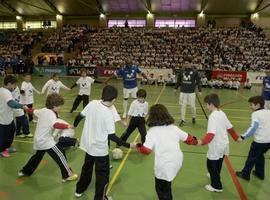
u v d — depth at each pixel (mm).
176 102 12273
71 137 6020
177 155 3301
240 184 4633
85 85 9141
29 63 24375
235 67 21219
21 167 5094
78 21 34312
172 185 4562
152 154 5867
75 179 4629
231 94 15656
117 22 33344
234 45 24891
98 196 3713
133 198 4098
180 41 26219
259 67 21203
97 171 3715
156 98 13320
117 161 5504
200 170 5172
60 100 4367
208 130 3936
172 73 20078
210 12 30703
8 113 5188
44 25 33344
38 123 4387
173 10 30359
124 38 27750
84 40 28781
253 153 4672
